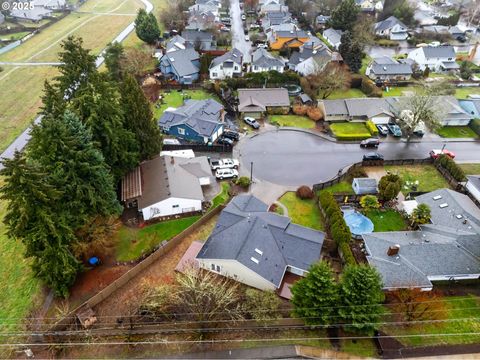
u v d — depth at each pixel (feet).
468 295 116.26
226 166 171.53
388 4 384.68
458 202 142.72
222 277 118.73
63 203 110.83
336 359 98.17
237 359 97.40
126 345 100.07
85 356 97.60
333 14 346.54
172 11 373.81
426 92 194.29
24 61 287.48
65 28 371.76
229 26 372.17
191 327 103.50
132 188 147.64
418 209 139.44
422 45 327.06
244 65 278.46
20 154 95.66
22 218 97.45
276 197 156.76
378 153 190.60
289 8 410.31
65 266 103.60
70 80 136.15
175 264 124.47
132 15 422.00
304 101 229.86
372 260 120.78
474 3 419.13
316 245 121.80
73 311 103.86
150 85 239.91
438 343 102.68
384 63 275.59
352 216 142.10
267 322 105.40
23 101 228.02
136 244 131.64
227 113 222.28
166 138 196.34
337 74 237.45
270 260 115.65
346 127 212.02
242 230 120.88
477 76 283.38
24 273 119.34
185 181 151.23
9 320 105.50
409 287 111.34
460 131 213.46
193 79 261.65
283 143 196.13
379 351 100.17
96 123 132.46
